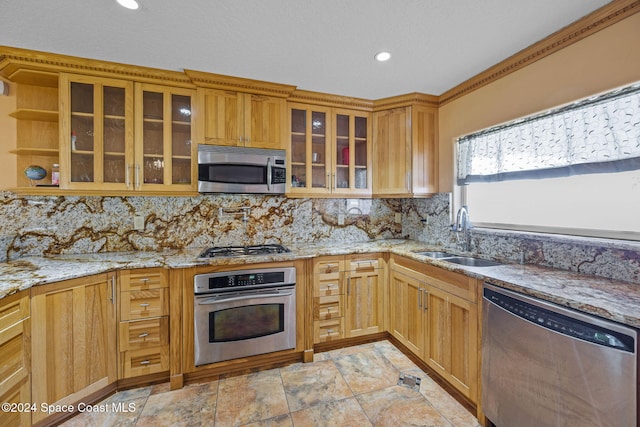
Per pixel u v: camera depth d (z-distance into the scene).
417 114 2.63
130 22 1.56
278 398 1.82
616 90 1.47
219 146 2.24
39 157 2.11
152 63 2.02
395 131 2.70
